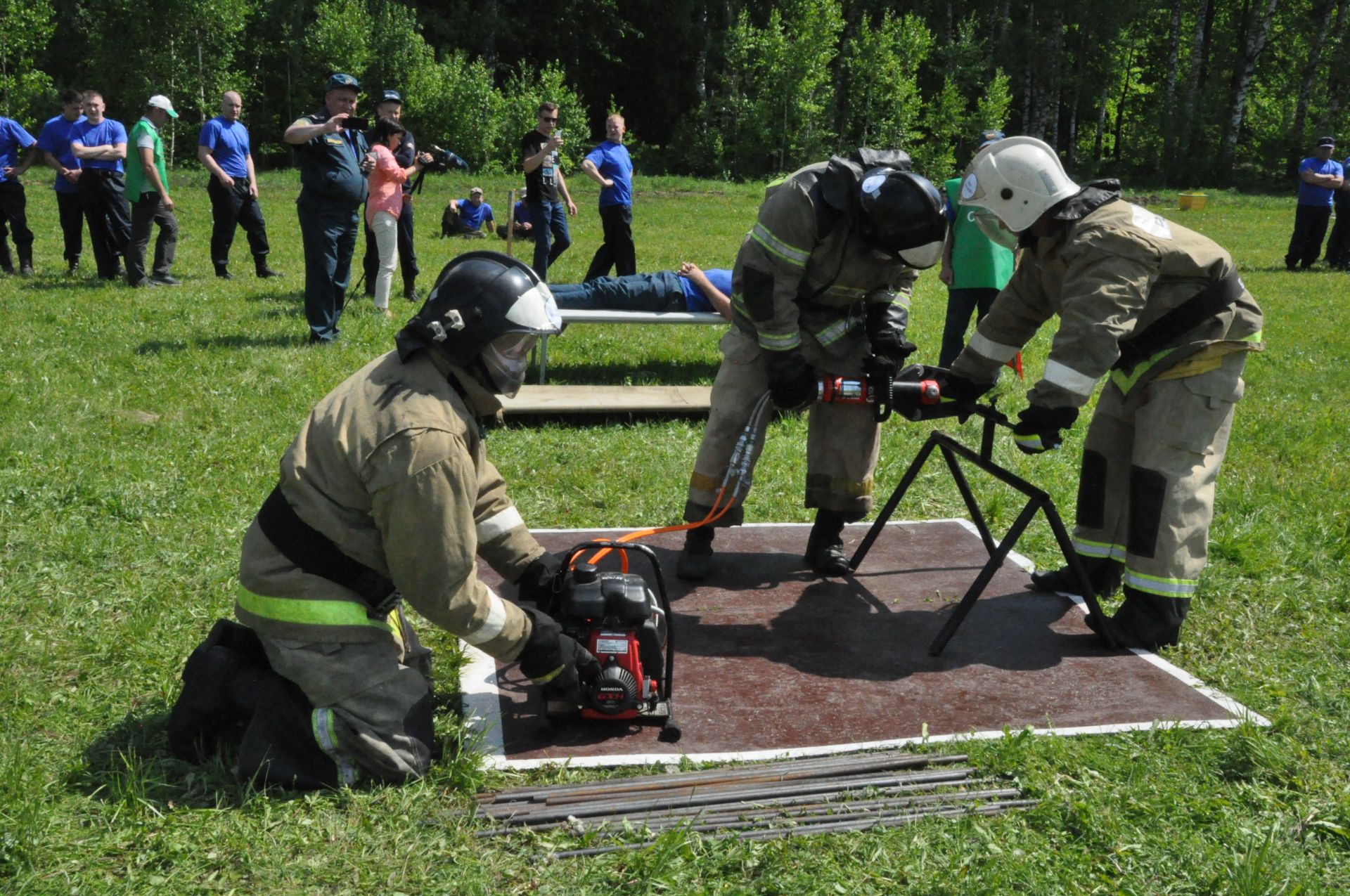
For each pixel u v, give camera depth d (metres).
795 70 39.72
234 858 2.81
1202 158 43.88
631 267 11.22
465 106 35.19
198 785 3.10
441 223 19.48
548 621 3.31
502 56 45.22
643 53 47.62
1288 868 2.88
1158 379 4.16
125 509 5.13
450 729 3.48
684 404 7.14
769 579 4.91
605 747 3.45
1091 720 3.69
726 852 2.89
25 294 10.80
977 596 4.16
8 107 31.84
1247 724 3.52
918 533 5.57
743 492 4.64
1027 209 4.02
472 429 3.18
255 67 37.53
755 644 4.23
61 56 39.66
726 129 41.47
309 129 8.34
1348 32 44.12
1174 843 2.99
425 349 3.11
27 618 4.11
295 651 3.07
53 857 2.76
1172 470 4.18
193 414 6.87
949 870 2.84
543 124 11.07
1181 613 4.25
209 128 12.29
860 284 4.41
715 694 3.81
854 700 3.80
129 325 9.38
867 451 4.80
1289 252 17.44
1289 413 8.19
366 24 36.53
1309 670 4.13
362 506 3.03
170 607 4.24
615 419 7.24
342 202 8.61
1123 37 46.31
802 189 4.14
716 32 45.53
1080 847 2.97
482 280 3.08
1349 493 6.30
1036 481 6.39
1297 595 4.81
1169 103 44.56
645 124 48.53
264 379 7.71
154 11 34.06
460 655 3.93
